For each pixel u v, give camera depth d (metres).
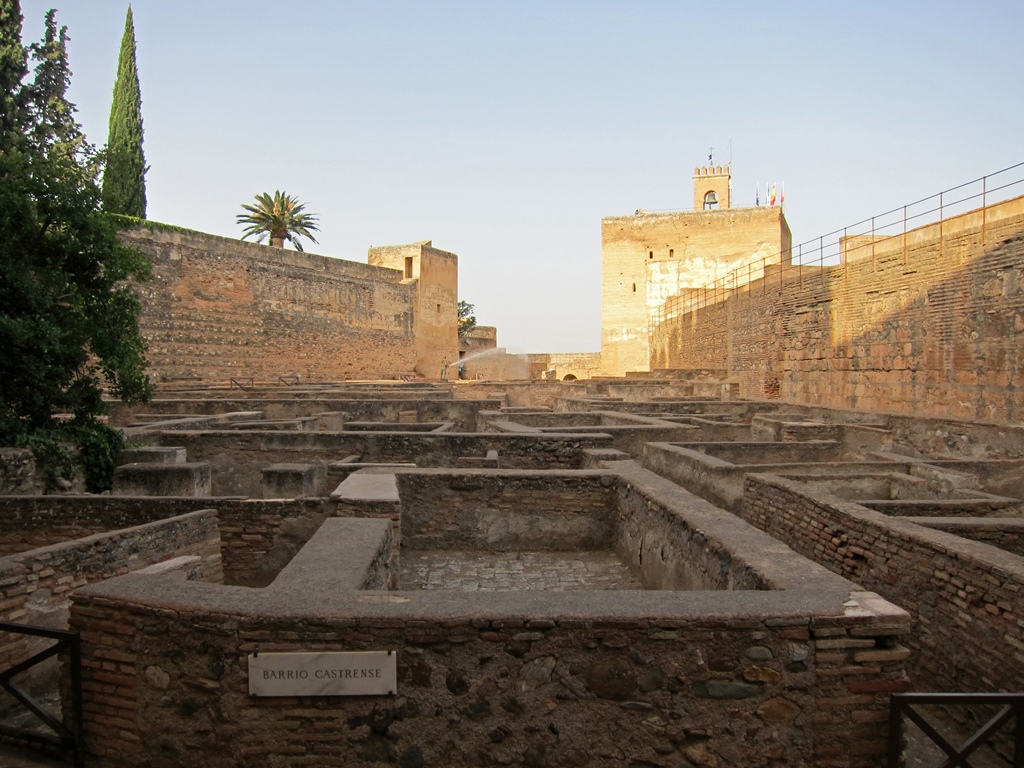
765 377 26.70
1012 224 14.39
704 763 3.26
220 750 3.34
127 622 3.48
